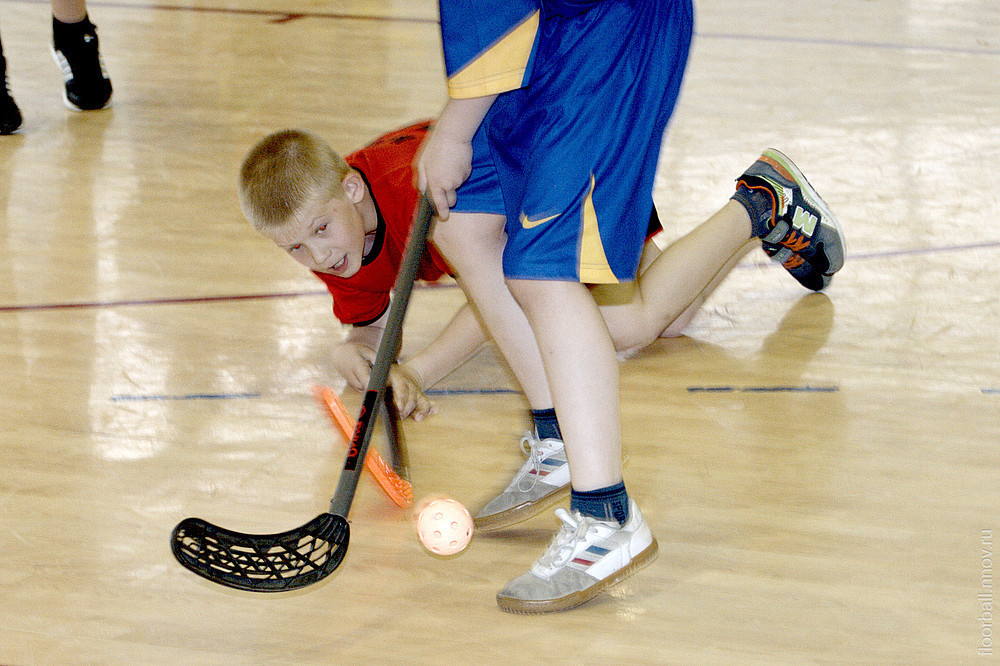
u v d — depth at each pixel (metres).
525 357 5.30
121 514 5.24
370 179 6.18
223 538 4.12
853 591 4.64
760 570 4.79
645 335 6.12
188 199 8.99
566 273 4.51
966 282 7.50
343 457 5.73
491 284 5.31
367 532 5.16
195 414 6.10
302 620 4.57
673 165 9.68
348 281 6.34
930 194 9.01
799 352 6.67
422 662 4.30
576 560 4.59
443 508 4.62
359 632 4.48
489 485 5.52
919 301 7.25
